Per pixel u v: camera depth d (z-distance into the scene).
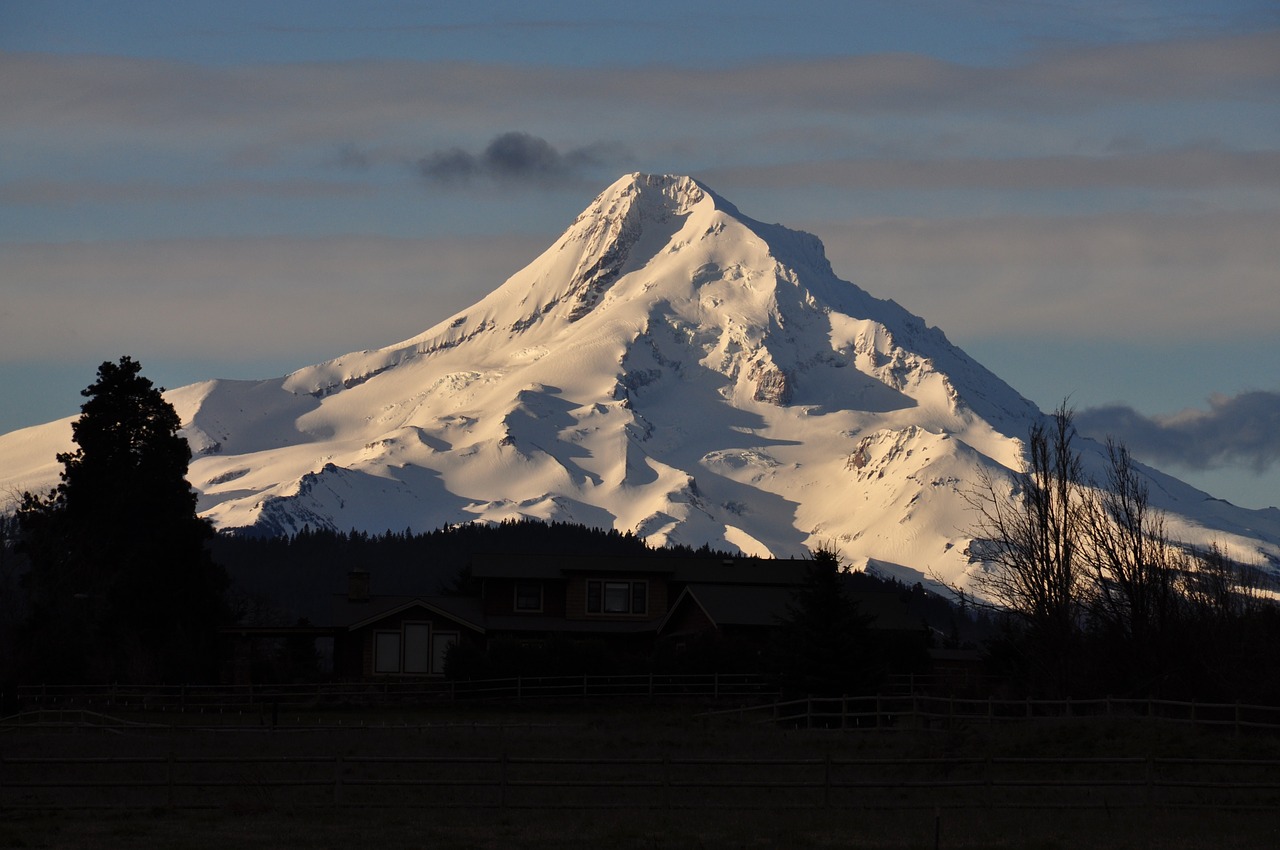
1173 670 133.62
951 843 79.56
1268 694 126.38
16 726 144.75
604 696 173.62
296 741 127.56
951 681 162.75
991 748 114.31
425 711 167.62
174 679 189.50
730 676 176.25
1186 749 110.31
